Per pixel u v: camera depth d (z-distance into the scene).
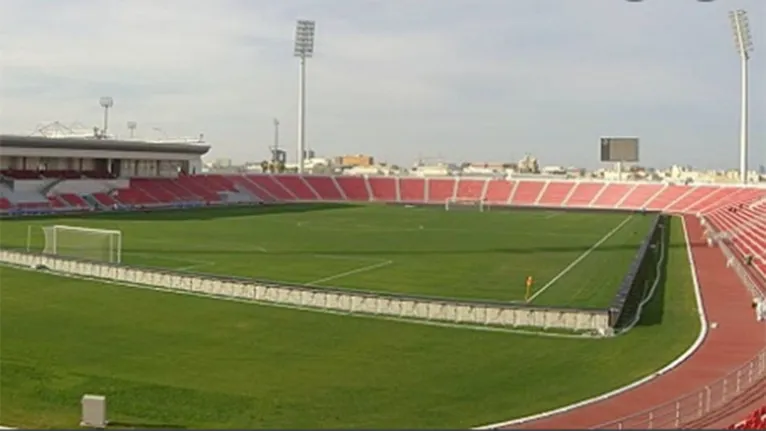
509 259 62.78
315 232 83.88
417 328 35.34
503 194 152.38
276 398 25.12
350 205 138.88
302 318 37.09
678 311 40.16
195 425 22.42
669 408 23.53
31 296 41.47
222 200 136.75
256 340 32.88
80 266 48.31
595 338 33.78
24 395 24.95
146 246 67.00
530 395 25.53
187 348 31.42
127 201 118.62
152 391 25.64
